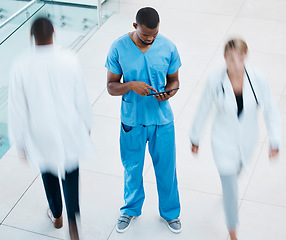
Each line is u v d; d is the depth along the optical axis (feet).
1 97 13.10
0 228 10.23
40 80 7.89
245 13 18.28
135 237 10.02
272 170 11.50
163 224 10.27
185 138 12.56
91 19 17.28
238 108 8.34
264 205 10.64
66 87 8.05
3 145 12.46
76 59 8.14
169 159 9.44
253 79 8.29
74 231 9.55
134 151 9.38
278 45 16.37
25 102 8.10
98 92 14.33
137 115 8.91
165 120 9.00
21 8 13.75
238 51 8.23
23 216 10.50
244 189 11.02
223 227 10.14
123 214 10.23
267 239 9.89
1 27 12.90
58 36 15.99
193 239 9.94
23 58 7.93
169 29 17.33
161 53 8.49
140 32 8.07
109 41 16.83
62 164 8.68
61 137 8.45
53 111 8.16
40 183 11.31
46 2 14.74
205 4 18.90
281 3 18.90
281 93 14.05
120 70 8.84
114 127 13.02
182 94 14.08
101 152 12.18
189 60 15.58
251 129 8.64
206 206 10.64
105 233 10.09
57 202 9.66
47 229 10.21
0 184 11.28
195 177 11.38
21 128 8.33
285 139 12.37
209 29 17.30
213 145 8.84
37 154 8.66
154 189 11.12
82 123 8.61
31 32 7.95
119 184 11.28
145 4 19.01
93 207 10.68
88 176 11.48
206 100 8.66
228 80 8.29
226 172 8.82
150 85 8.78
